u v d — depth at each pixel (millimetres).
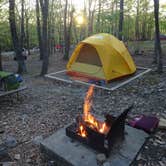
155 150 4012
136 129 4531
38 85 9094
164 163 3678
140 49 21922
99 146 3711
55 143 4082
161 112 5695
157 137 4430
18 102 7008
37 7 17938
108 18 22250
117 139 3891
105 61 8984
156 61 13336
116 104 6559
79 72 9938
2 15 12023
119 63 9484
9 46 26953
